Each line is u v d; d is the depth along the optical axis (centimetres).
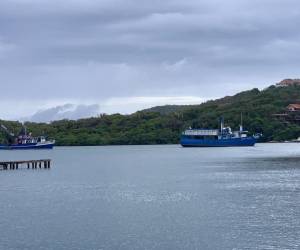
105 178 10806
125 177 10981
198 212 6091
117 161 17550
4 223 5534
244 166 13525
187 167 13762
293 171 11612
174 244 4634
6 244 4666
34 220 5694
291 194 7519
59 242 4722
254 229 5116
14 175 11775
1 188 8931
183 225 5359
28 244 4659
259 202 6769
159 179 10325
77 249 4503
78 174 12000
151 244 4641
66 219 5744
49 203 6969
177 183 9406
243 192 7838
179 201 6994
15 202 7106
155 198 7319
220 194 7650
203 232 5038
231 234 4938
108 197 7500
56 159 19725
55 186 9200
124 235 4962
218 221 5525
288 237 4788
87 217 5859
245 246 4525
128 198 7356
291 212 5981
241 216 5781
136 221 5594
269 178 9975
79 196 7669
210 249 4466
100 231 5134
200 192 7950
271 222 5428
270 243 4600
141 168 13862
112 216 5906
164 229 5191
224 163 14975
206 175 11012
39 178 10962
